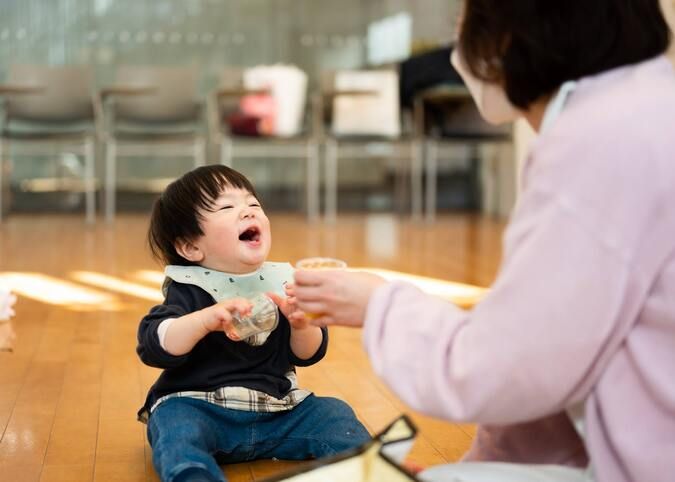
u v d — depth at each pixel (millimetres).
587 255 1034
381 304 1201
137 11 8656
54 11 8492
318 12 8992
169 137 7113
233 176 1929
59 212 8008
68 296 3951
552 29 1089
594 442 1116
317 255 5355
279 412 1911
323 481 1190
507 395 1079
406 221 7613
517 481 1190
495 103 1203
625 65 1114
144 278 4430
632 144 1034
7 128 7074
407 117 7652
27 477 1857
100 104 7551
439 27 8984
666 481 1068
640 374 1081
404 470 1156
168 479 1576
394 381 1148
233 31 8852
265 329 1753
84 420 2230
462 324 1144
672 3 2369
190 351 1819
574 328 1041
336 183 8781
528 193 1093
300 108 7590
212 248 1885
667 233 1033
